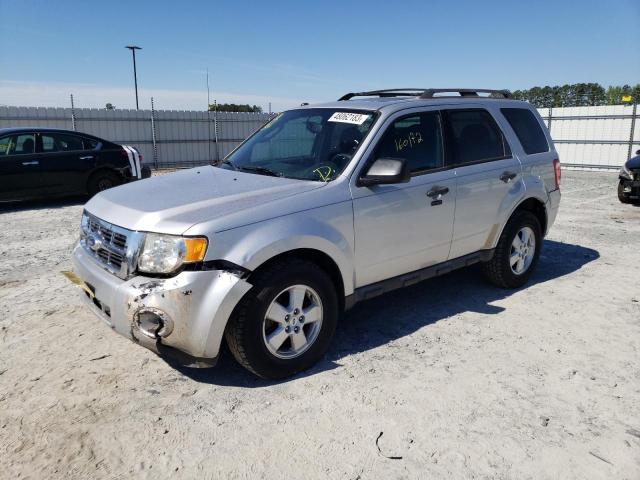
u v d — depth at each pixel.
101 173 11.17
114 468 2.57
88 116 19.88
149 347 3.06
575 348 3.88
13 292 5.11
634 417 3.00
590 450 2.70
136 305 2.96
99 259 3.40
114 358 3.70
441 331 4.18
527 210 5.25
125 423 2.93
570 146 20.30
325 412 3.04
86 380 3.40
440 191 4.16
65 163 10.62
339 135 4.02
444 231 4.29
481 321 4.38
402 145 4.03
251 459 2.64
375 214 3.74
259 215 3.19
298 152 4.18
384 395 3.22
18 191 10.14
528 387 3.32
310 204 3.41
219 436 2.82
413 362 3.65
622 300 4.89
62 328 4.21
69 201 11.28
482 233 4.65
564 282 5.44
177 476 2.52
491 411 3.05
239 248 3.06
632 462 2.61
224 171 4.12
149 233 3.04
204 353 3.05
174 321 2.95
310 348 3.48
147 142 21.39
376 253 3.82
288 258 3.34
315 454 2.67
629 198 10.62
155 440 2.79
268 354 3.27
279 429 2.88
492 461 2.62
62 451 2.69
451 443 2.76
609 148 19.28
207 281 2.98
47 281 5.48
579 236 7.73
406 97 4.64
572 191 13.23
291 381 3.39
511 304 4.78
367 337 4.07
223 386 3.33
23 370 3.53
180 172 4.30
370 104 4.21
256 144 4.51
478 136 4.70
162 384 3.36
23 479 2.49
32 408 3.07
